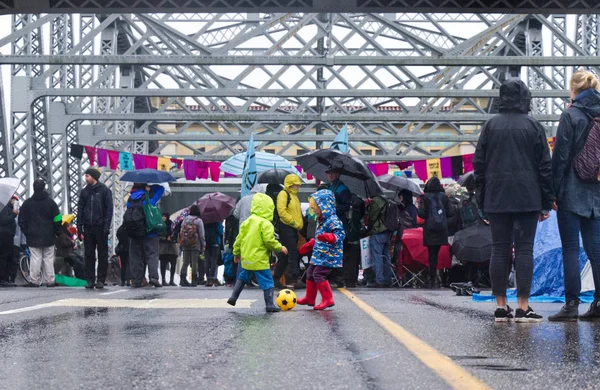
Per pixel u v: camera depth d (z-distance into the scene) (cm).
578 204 779
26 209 1852
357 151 3947
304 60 2828
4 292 1447
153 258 1766
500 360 488
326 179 1808
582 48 3369
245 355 520
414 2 2270
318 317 834
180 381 418
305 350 543
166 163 2702
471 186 1839
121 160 2620
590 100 793
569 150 787
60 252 2164
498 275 768
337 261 966
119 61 2759
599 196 784
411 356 507
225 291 1493
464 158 2548
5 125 3030
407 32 3145
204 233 2212
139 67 3831
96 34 3030
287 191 1558
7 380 426
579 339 598
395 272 1898
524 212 761
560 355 510
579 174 777
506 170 764
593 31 3338
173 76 3222
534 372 441
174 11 2283
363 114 3319
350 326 720
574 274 777
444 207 1748
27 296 1279
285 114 3278
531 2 2280
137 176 1811
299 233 1777
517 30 3553
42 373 449
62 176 3253
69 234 2175
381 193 1758
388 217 1742
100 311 923
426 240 1739
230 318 825
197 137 3456
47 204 1853
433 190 1744
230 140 3462
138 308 977
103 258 1664
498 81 3606
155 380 422
